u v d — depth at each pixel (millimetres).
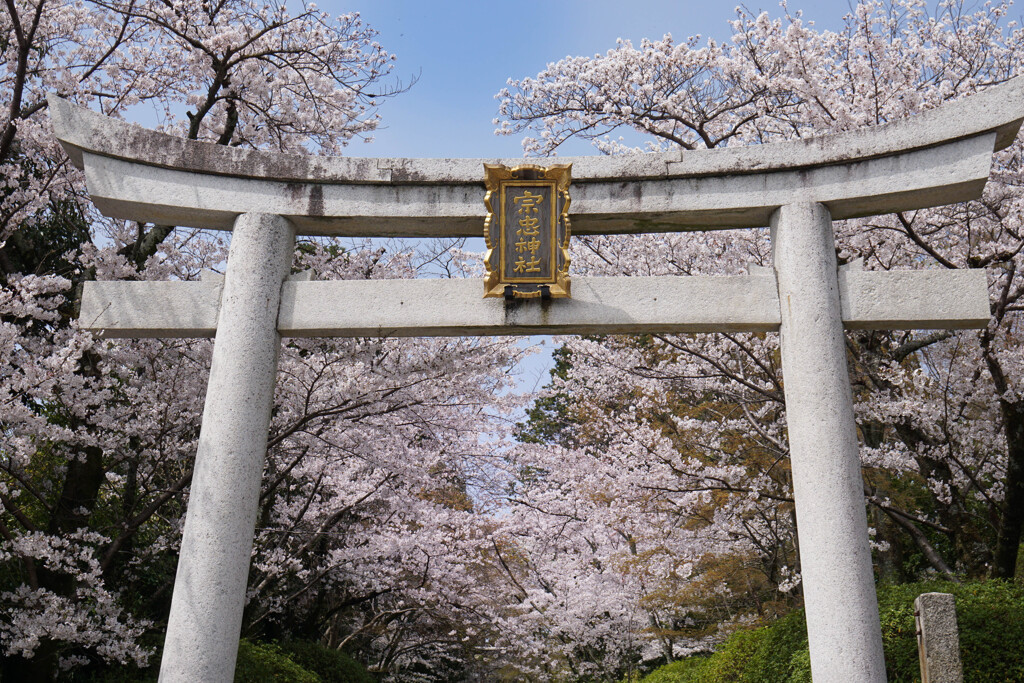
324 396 10781
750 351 11922
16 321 10906
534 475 19219
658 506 13430
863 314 6289
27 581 10734
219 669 5688
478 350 11844
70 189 11484
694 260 11930
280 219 6809
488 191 6695
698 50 12164
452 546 17078
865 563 5688
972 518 12789
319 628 18250
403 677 18969
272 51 11633
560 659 17078
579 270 13438
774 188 6652
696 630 15578
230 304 6516
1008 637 8039
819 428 5949
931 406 10375
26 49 9391
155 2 11719
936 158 6332
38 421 8742
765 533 14758
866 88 10461
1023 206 9117
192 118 11312
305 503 14820
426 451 14648
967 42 11422
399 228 7086
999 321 9750
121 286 6719
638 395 15883
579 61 12680
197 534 5922
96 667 11617
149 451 11406
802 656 9398
